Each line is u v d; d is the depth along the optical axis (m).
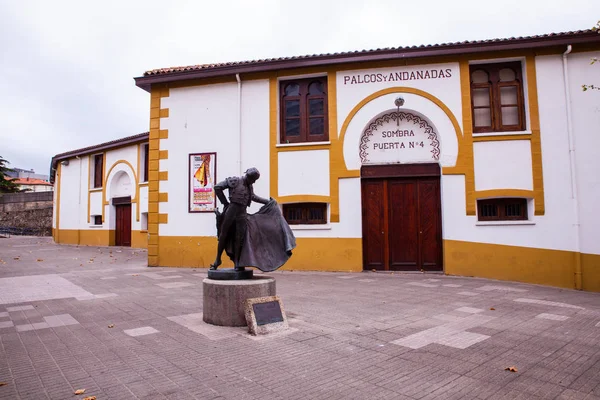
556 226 11.16
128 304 7.53
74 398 3.58
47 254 17.86
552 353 4.87
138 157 21.33
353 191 12.24
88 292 8.72
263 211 6.77
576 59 11.47
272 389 3.79
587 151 11.23
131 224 22.12
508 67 12.12
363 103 12.34
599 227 10.96
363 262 12.32
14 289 9.05
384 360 4.60
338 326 6.02
